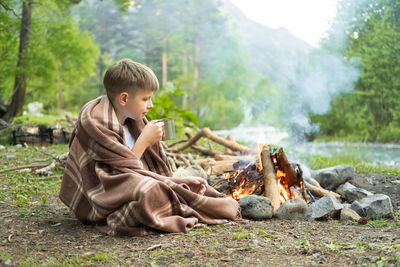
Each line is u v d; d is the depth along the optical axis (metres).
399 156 10.84
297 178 3.66
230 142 6.70
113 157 2.61
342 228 2.70
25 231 2.60
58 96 51.03
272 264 1.89
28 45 14.49
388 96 21.23
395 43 21.39
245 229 2.62
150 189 2.45
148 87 2.77
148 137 2.83
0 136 8.27
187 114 8.84
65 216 3.08
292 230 2.62
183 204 2.70
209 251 2.12
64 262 1.95
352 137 20.05
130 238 2.41
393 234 2.46
